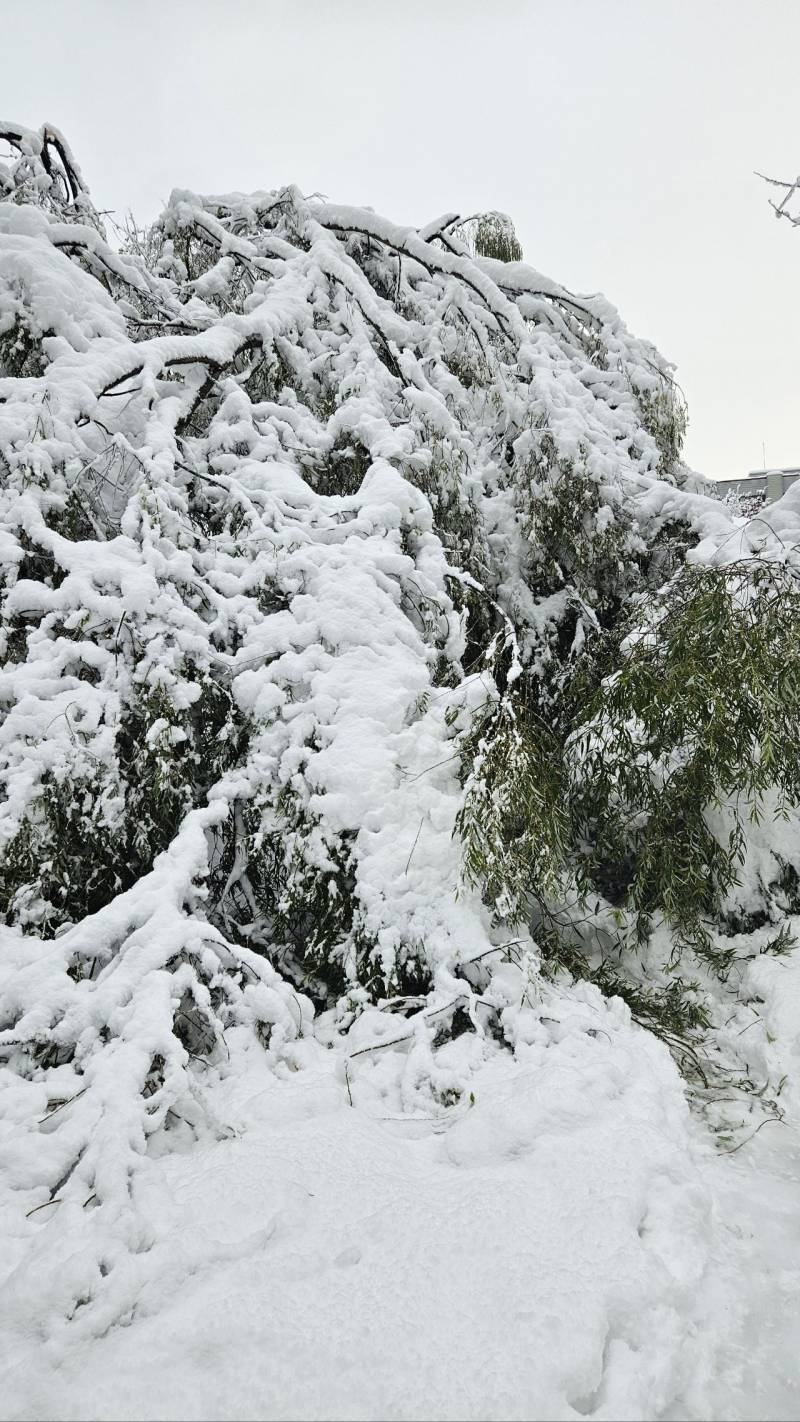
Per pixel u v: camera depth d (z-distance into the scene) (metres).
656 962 3.61
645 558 5.44
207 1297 1.67
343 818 3.14
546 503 5.18
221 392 5.03
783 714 3.40
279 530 4.06
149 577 3.47
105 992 2.54
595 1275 1.71
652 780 3.67
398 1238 1.82
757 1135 2.57
